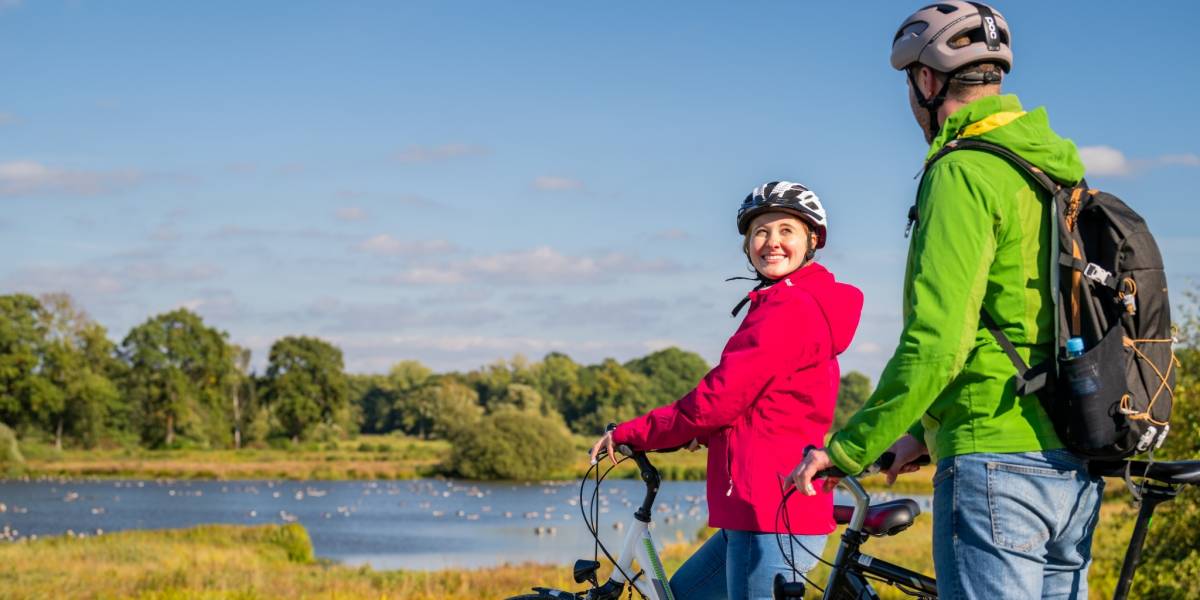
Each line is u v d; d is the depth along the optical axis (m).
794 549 3.37
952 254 2.60
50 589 19.95
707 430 3.35
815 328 3.33
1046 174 2.66
